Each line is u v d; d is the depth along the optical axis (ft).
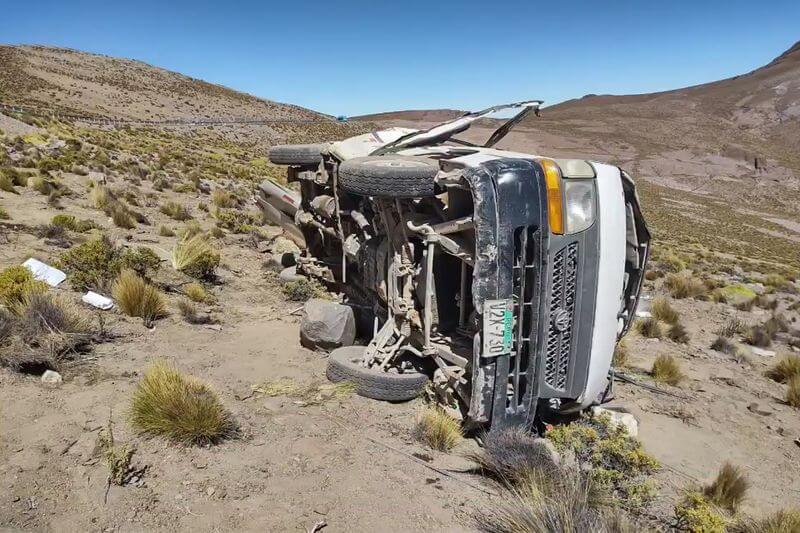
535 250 15.81
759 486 17.16
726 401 23.95
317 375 20.01
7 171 47.73
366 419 17.20
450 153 21.15
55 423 13.85
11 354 16.17
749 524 14.33
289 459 14.20
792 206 402.52
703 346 33.37
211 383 17.72
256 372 19.62
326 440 15.47
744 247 191.62
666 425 20.58
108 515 11.16
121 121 206.69
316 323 21.99
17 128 91.15
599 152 585.63
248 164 141.28
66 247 29.86
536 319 16.01
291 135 282.56
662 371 25.55
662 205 340.80
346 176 19.19
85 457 12.76
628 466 15.03
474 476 14.87
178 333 21.94
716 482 15.93
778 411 23.65
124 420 14.42
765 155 577.02
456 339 18.37
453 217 17.75
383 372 18.72
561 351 16.71
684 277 56.03
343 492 13.14
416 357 20.29
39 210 39.24
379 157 19.98
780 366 28.71
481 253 15.29
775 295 65.92
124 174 70.54
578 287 16.46
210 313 25.27
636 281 19.47
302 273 32.58
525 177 15.74
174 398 14.44
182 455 13.50
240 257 37.68
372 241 22.45
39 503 11.14
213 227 45.75
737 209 370.32
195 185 72.84
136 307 22.43
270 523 11.70
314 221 29.76
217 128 252.01
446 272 19.11
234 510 11.93
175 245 36.68
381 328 21.43
